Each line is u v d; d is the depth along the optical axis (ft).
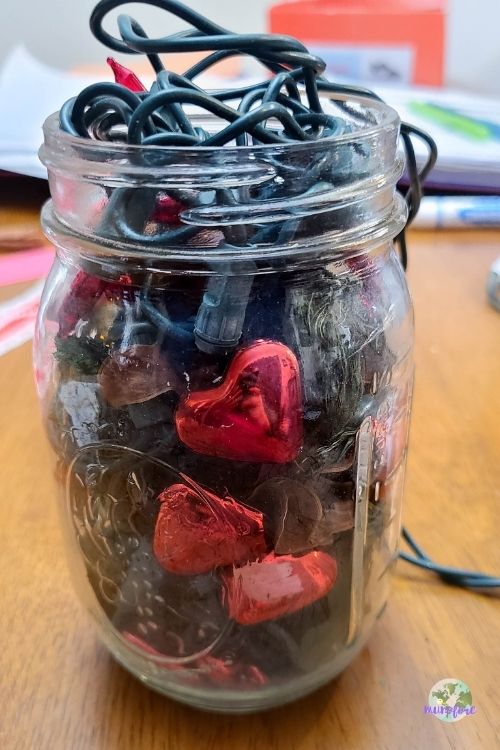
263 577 0.41
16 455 0.71
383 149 0.39
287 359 0.36
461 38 1.78
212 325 0.36
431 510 0.64
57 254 0.45
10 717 0.47
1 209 1.28
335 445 0.39
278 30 1.57
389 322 0.44
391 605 0.55
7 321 0.94
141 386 0.38
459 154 1.26
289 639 0.43
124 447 0.39
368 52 1.58
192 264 0.36
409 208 0.53
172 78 0.41
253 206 0.35
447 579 0.57
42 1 1.77
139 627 0.45
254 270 0.36
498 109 1.52
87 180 0.36
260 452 0.37
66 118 0.40
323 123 0.42
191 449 0.38
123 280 0.38
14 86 1.55
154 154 0.34
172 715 0.47
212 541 0.40
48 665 0.50
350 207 0.38
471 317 0.95
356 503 0.42
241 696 0.46
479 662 0.50
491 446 0.71
